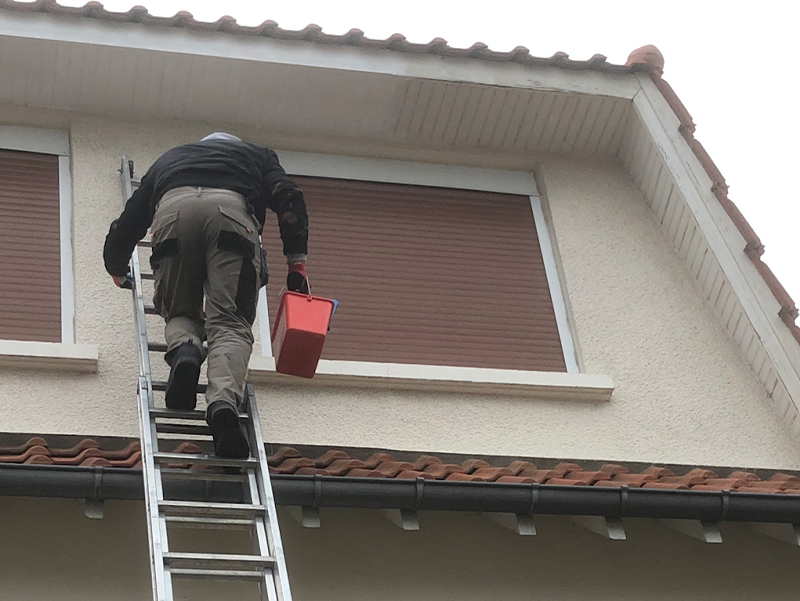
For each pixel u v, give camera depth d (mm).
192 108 7594
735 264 7379
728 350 7426
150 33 7227
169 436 6227
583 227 7812
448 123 7867
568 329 7453
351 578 5719
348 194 7723
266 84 7504
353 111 7723
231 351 5363
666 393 7168
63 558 5379
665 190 7840
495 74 7711
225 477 5277
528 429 6848
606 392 7035
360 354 7086
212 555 4820
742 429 7102
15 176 7195
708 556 6293
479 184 7980
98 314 6656
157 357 6613
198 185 5578
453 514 6031
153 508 4922
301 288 5785
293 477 5391
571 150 8164
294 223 5742
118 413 6301
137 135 7473
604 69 7914
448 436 6699
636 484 5871
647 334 7398
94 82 7344
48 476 5145
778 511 5918
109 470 5219
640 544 6223
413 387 6820
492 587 5879
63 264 6938
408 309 7324
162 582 4656
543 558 6039
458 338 7277
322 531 5805
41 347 6336
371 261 7477
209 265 5504
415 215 7746
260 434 5418
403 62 7590
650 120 7828
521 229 7852
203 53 7273
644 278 7648
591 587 6020
